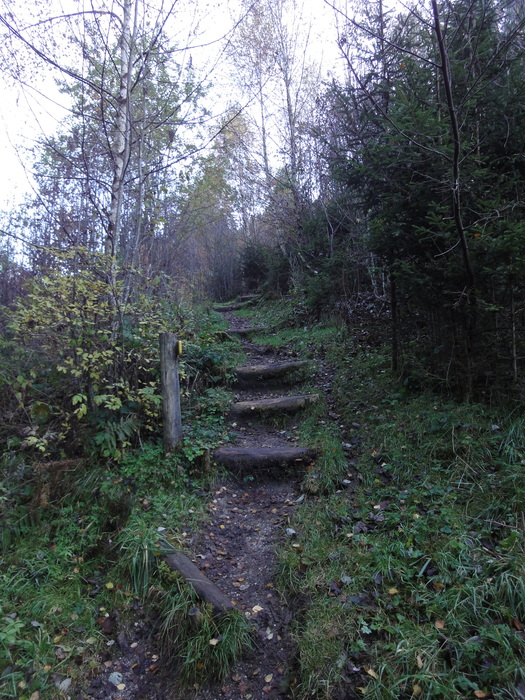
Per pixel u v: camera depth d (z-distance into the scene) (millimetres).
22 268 6082
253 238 16156
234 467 4164
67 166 5746
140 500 3676
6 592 2889
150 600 2924
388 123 4082
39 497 3539
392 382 5062
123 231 6602
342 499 3615
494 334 3920
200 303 11328
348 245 8555
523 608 2348
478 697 2043
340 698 2234
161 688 2518
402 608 2559
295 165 10906
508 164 3975
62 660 2582
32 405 3988
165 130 6879
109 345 4242
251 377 5977
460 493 3270
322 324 8086
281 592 2928
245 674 2512
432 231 3820
